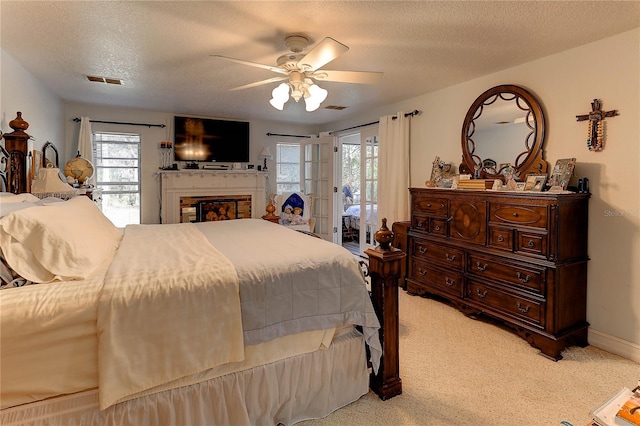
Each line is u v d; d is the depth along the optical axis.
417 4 2.07
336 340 1.89
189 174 5.45
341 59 3.00
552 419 1.80
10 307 1.23
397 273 1.97
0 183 2.64
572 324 2.56
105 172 5.18
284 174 6.54
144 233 2.60
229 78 3.59
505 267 2.79
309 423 1.76
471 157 3.56
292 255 1.87
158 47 2.75
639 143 2.37
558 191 2.63
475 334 2.79
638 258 2.40
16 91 3.05
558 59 2.82
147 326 1.36
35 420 1.25
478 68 3.22
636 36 2.36
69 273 1.42
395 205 4.57
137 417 1.38
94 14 2.22
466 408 1.89
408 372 2.24
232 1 2.05
